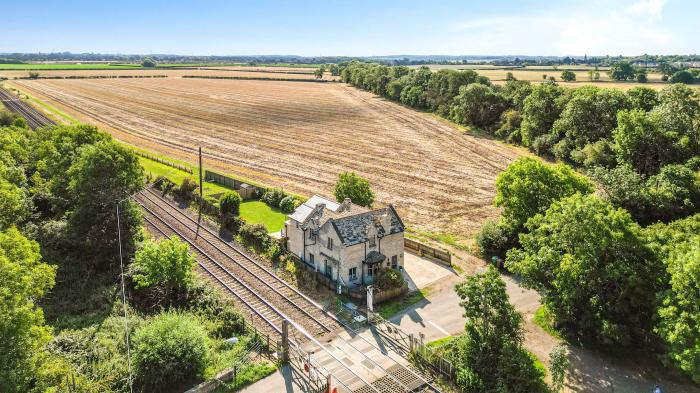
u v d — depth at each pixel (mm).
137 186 64125
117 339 40156
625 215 39281
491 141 131500
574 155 96375
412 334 42500
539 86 120750
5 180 59688
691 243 34656
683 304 31672
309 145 129125
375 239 53062
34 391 31453
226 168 104875
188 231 70125
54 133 82688
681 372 36656
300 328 44875
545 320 45031
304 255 57531
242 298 50594
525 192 55562
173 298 48531
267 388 36219
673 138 73688
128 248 58406
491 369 35219
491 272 36188
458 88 170750
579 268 38750
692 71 194875
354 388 36125
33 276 33812
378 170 103500
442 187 90875
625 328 37500
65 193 66938
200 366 37406
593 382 36562
